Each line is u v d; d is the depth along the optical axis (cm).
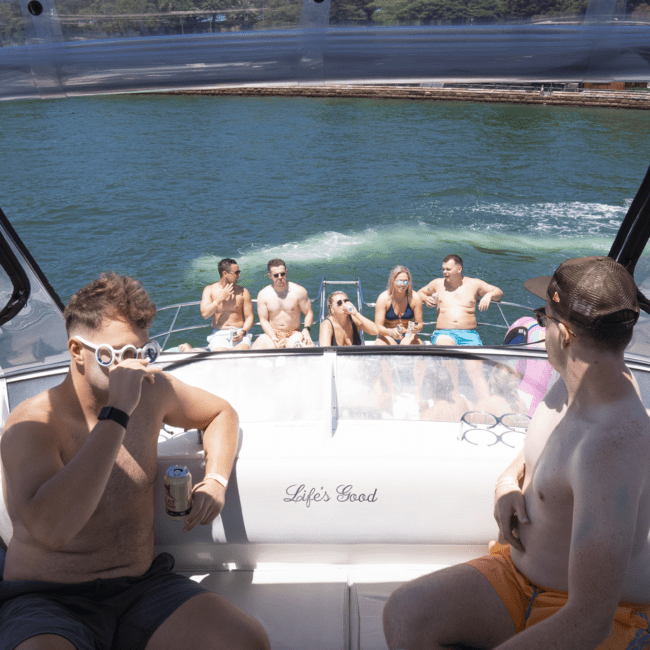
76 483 126
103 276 142
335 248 1600
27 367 206
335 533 177
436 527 176
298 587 179
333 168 2616
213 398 173
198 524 159
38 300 207
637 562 128
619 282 111
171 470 153
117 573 147
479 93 4325
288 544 181
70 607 138
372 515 175
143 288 143
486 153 2875
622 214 1917
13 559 142
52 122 3638
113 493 146
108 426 130
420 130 3428
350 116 3881
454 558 184
